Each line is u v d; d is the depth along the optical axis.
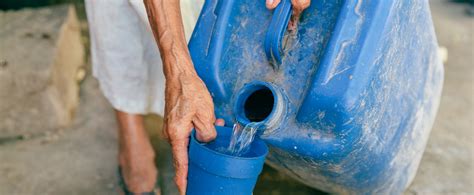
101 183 1.98
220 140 1.19
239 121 1.17
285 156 1.30
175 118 1.16
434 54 1.51
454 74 2.57
